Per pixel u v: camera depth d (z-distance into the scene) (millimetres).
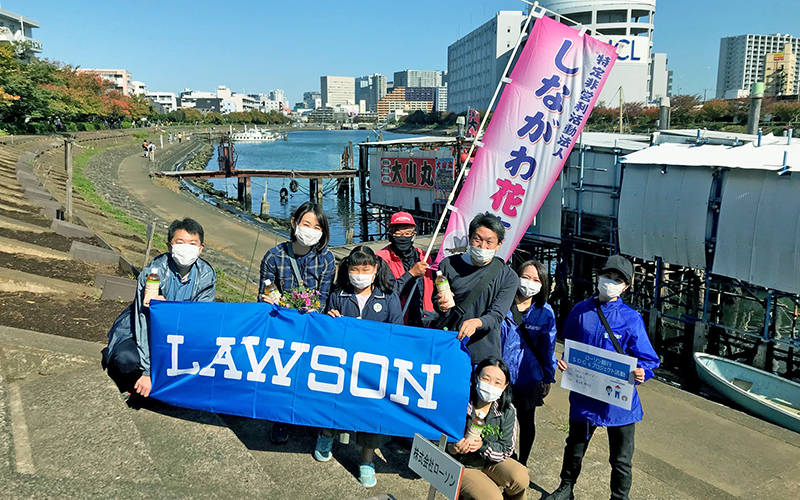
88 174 30484
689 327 13320
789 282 10727
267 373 3953
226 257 16281
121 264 9039
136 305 4148
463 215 7590
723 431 7535
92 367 4598
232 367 3980
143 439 3873
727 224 11656
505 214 7660
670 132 15617
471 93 119188
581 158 15508
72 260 8719
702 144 13859
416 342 3814
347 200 42656
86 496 3070
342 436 4121
